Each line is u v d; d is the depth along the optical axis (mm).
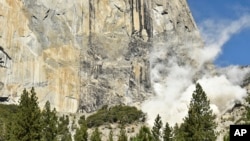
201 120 90562
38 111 84688
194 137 89250
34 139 82562
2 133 110375
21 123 82250
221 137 127688
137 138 121625
